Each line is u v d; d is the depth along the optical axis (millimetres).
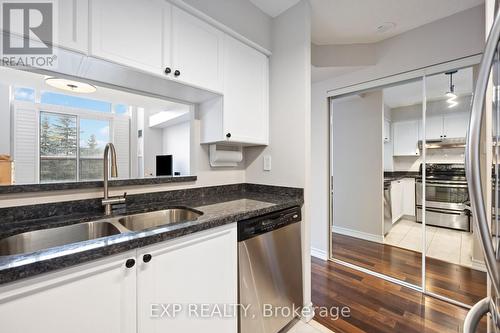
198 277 1075
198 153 1803
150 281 919
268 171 1945
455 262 2189
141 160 4926
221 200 1663
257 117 1839
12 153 3213
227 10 1619
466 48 1817
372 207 3002
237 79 1681
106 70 1180
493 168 670
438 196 2250
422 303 1815
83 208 1261
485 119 703
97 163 4016
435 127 2094
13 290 636
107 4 1072
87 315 766
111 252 794
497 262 486
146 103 3891
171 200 1636
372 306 1788
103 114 4059
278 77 1879
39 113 3414
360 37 2227
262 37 1864
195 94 1584
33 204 1117
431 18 1929
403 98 2668
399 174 2812
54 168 3578
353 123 3076
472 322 595
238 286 1253
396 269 2354
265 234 1393
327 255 2650
